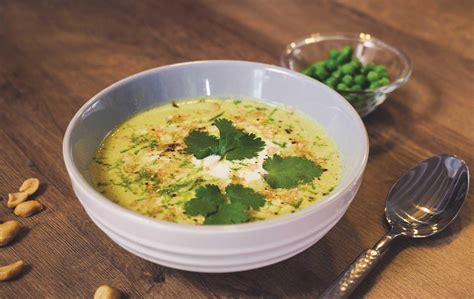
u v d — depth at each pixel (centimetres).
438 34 68
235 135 48
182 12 71
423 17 72
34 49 66
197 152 47
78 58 64
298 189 45
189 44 66
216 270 40
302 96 50
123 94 50
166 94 51
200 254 39
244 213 41
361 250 45
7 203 48
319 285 43
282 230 39
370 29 69
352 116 46
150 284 43
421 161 51
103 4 73
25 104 58
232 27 69
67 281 43
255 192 44
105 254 45
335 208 40
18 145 53
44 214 47
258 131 49
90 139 47
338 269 44
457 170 48
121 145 48
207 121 51
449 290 43
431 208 47
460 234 46
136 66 63
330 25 70
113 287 43
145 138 49
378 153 52
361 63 62
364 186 49
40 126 55
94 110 47
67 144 43
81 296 42
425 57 64
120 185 45
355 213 47
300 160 46
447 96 59
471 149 53
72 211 48
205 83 52
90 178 45
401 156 52
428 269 44
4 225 46
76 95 59
